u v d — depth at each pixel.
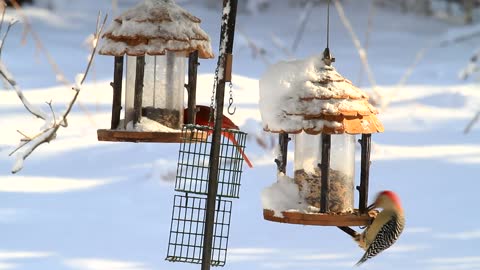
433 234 12.79
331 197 8.88
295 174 8.88
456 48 30.08
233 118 17.86
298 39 28.77
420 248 12.16
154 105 9.86
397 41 31.08
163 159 15.73
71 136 17.42
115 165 15.78
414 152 17.31
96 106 19.45
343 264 11.43
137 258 11.47
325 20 33.66
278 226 13.05
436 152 17.34
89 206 13.70
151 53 9.33
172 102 9.90
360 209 8.91
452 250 12.08
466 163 16.58
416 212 13.85
